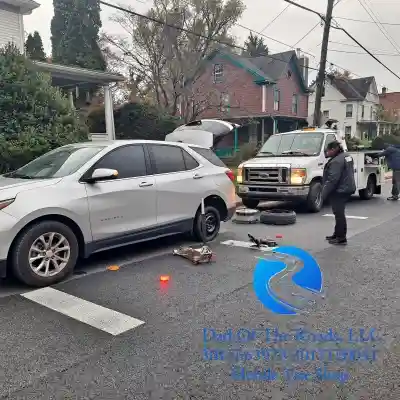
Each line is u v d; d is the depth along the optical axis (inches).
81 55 1022.4
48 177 205.9
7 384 112.9
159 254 247.9
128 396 107.4
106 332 144.0
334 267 220.2
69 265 198.2
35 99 450.6
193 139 480.1
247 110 1243.8
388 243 273.9
